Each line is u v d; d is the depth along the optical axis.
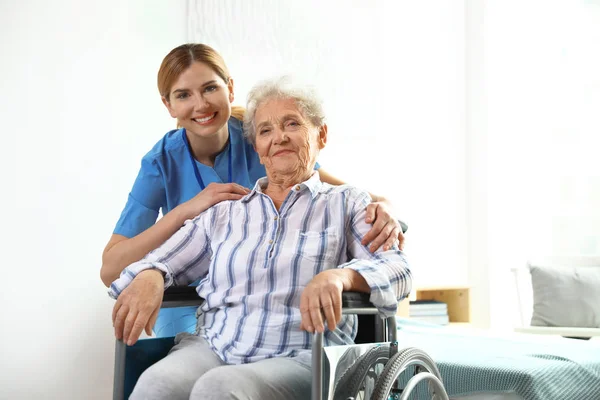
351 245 1.47
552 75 4.14
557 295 3.21
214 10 3.10
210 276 1.46
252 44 3.19
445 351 1.89
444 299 3.94
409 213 3.84
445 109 4.07
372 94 3.60
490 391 1.61
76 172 2.74
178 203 1.95
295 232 1.43
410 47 3.92
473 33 4.16
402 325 2.56
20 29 2.65
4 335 2.56
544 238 4.10
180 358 1.31
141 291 1.35
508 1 4.17
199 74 1.85
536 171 4.13
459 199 4.11
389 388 1.20
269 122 1.50
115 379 1.34
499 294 4.00
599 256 3.34
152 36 2.96
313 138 1.52
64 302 2.69
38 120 2.67
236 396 1.13
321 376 1.15
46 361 2.64
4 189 2.59
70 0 2.76
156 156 1.92
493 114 4.07
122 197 2.85
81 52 2.78
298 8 3.34
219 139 1.94
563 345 2.05
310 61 3.37
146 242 1.62
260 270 1.39
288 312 1.36
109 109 2.83
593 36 4.04
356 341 1.51
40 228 2.66
